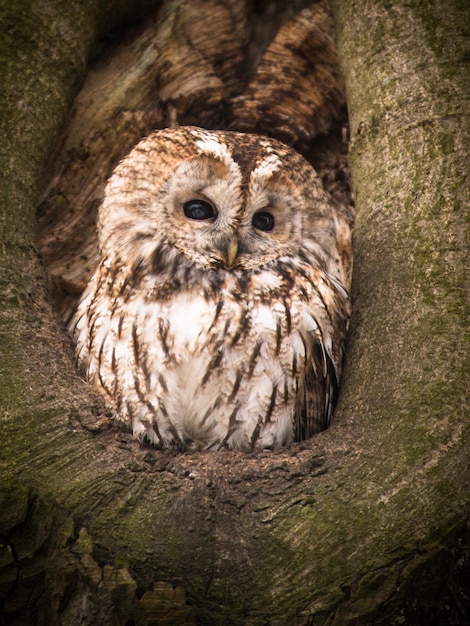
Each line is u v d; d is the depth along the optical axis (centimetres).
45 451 564
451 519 531
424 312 607
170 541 541
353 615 516
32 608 510
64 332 660
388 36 718
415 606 518
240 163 742
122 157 834
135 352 715
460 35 693
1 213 667
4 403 577
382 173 686
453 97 670
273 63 859
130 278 740
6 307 627
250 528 546
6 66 715
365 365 625
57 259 849
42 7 738
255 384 709
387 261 647
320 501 550
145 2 826
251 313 718
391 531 532
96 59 832
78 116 813
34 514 528
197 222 749
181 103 847
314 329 738
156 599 521
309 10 846
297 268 766
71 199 832
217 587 536
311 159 895
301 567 532
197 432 723
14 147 698
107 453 572
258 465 577
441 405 567
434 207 639
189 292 730
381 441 572
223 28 849
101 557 534
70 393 603
